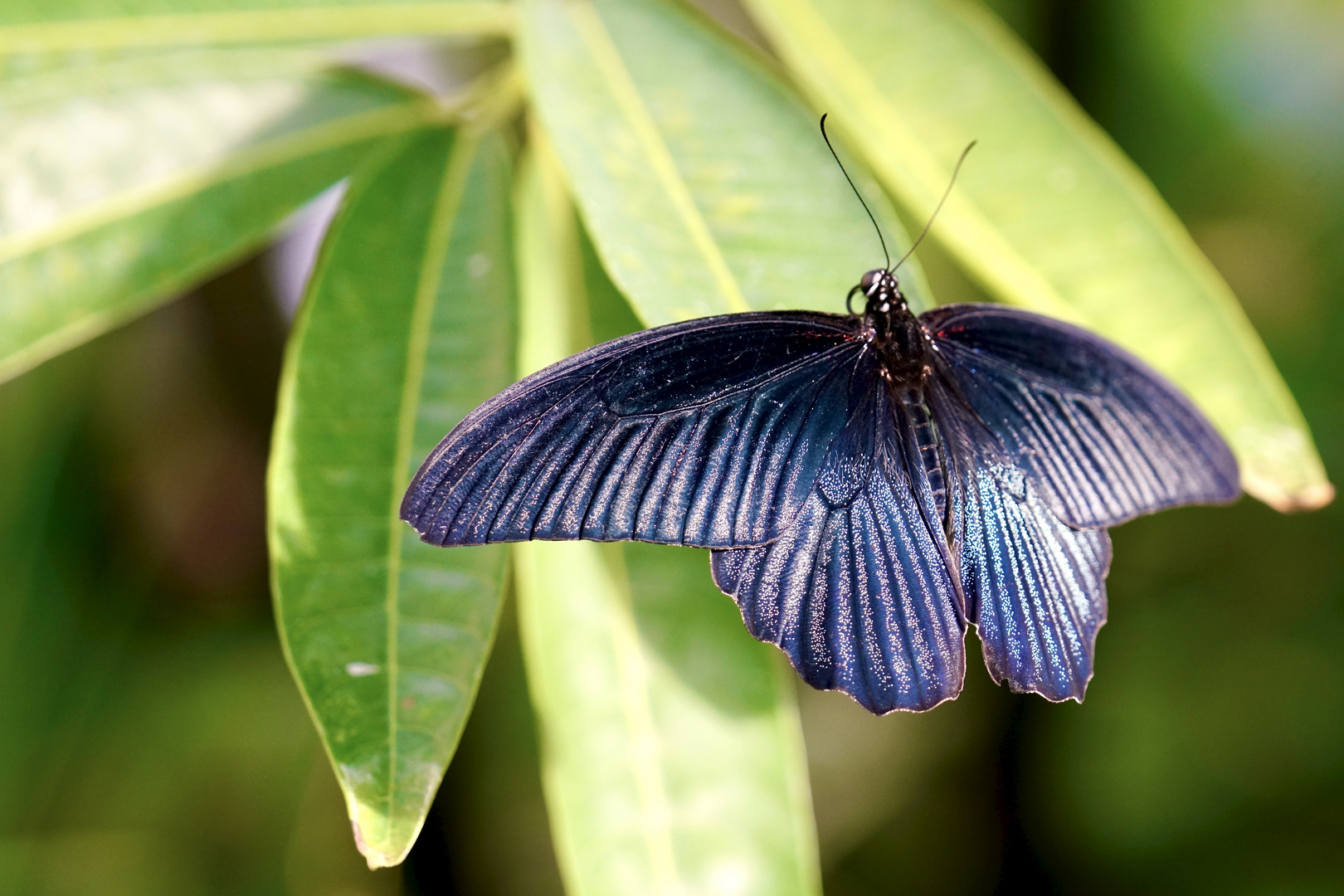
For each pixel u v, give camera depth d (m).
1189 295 0.70
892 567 0.67
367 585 0.66
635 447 0.65
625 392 0.65
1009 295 0.70
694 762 0.69
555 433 0.65
